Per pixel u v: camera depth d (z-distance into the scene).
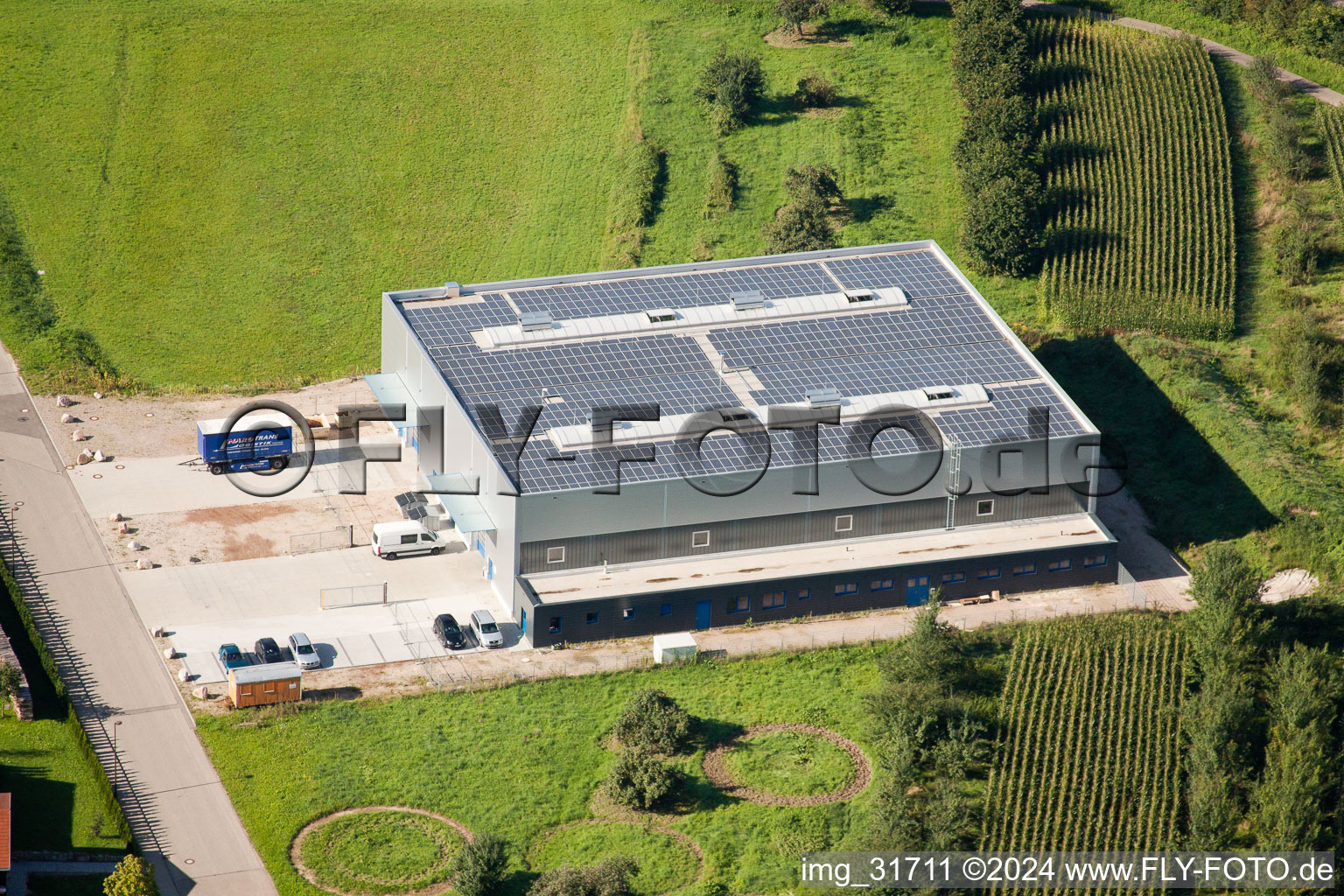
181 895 77.19
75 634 95.25
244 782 84.31
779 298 114.56
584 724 89.38
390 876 79.06
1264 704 91.50
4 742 85.69
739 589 97.75
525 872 79.44
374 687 91.75
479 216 148.75
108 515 107.19
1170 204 140.50
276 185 150.75
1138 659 93.31
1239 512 110.88
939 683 89.62
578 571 98.25
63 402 120.56
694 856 80.62
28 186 147.12
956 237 142.00
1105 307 130.12
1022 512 104.88
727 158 152.50
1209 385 121.25
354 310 137.75
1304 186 143.25
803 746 88.00
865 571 99.38
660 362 107.62
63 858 78.56
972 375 108.44
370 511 110.12
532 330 108.94
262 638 94.06
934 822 80.38
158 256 141.50
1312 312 128.12
